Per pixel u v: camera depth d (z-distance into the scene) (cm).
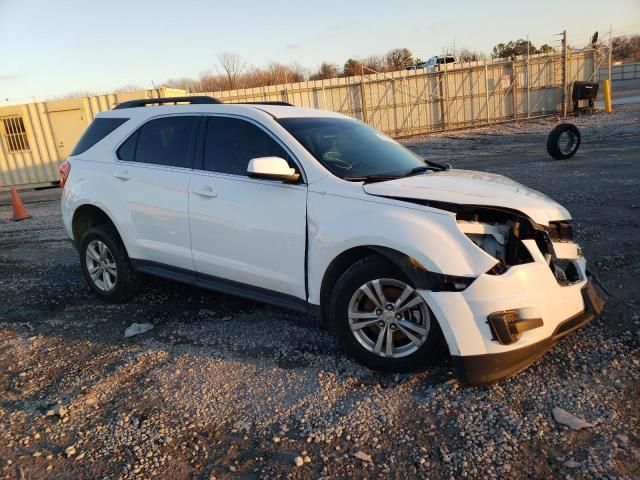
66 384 362
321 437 286
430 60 3319
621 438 268
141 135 485
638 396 302
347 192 352
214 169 424
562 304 320
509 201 329
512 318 301
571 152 1284
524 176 1056
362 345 346
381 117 2709
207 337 420
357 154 408
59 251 764
